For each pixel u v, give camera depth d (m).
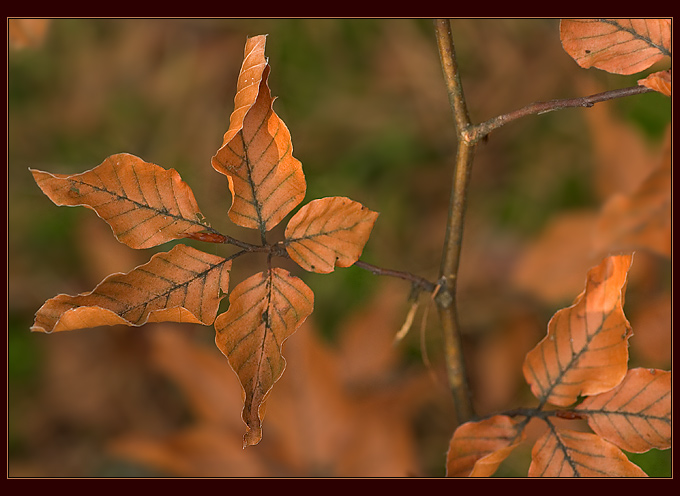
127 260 1.22
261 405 0.92
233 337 0.93
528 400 1.14
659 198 1.11
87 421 1.18
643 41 0.96
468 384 1.01
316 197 1.31
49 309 0.93
